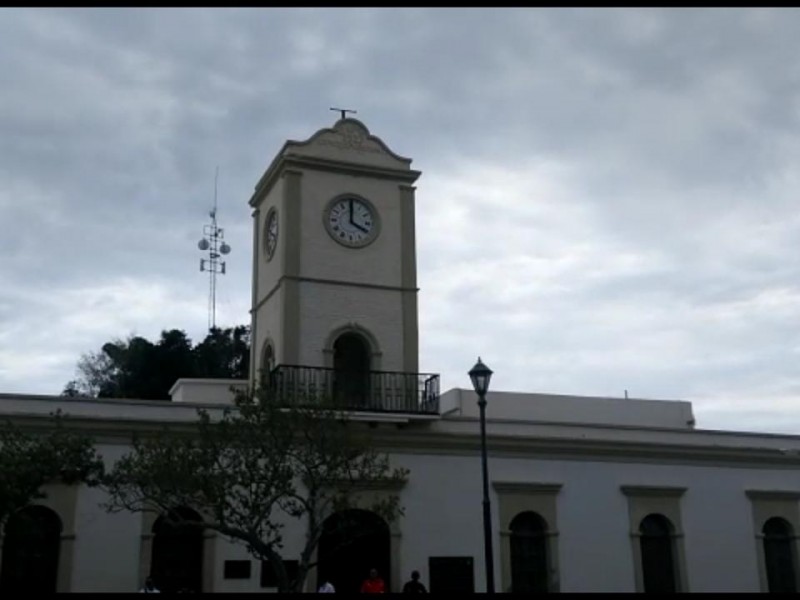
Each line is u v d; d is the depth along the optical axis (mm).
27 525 18766
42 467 15445
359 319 23984
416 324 24484
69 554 19109
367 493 21703
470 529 22422
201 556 20344
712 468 25547
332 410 17469
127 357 52906
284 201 24047
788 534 26297
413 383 23625
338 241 24328
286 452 16703
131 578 19453
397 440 22359
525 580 22922
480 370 18594
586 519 23625
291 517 21094
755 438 26328
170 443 16734
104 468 17953
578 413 29203
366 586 19609
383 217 25031
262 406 16906
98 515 19547
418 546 21906
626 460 24531
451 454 22812
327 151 24719
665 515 24562
